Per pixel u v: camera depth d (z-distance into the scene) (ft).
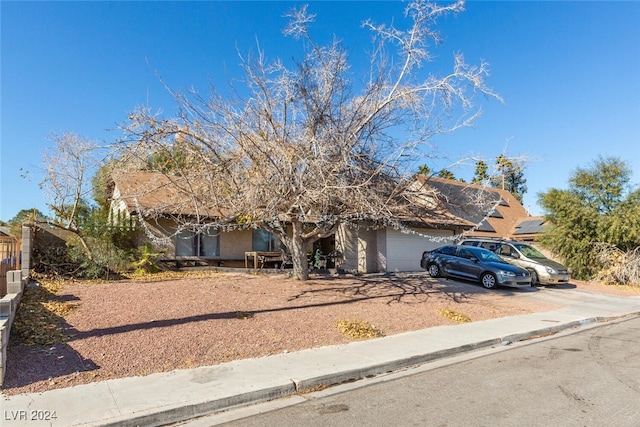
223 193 39.96
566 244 75.97
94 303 32.83
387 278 58.34
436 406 18.94
